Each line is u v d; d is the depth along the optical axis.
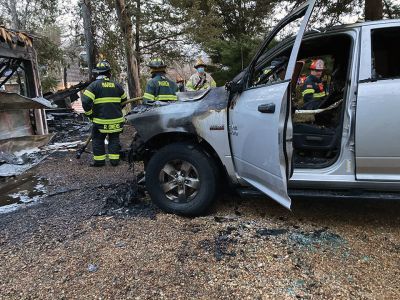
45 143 8.18
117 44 11.37
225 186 3.90
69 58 17.92
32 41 9.54
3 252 3.01
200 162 3.46
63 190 4.77
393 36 3.12
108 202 4.06
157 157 3.59
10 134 8.18
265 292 2.37
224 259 2.77
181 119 3.49
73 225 3.48
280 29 3.31
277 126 2.78
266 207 3.75
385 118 2.87
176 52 15.92
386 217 3.44
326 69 4.30
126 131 10.38
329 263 2.68
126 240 3.11
